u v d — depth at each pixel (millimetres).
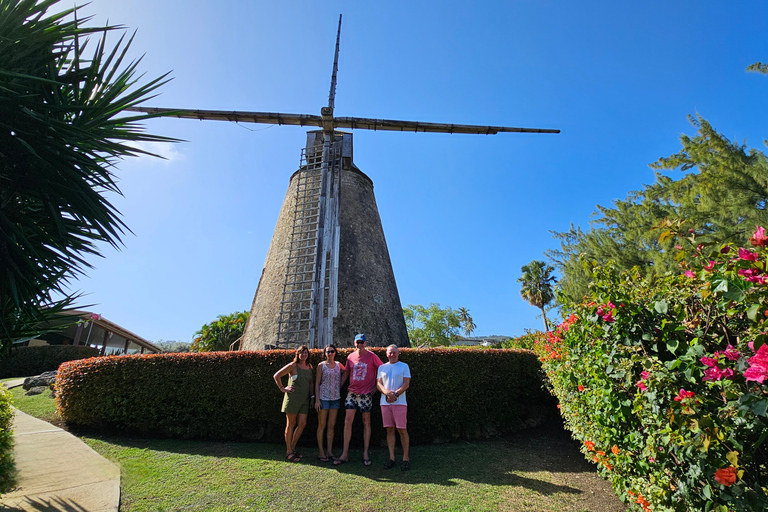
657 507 2844
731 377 2273
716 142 13484
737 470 2211
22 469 4398
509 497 4055
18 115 3348
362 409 5121
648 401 2812
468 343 64188
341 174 11055
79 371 6184
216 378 5992
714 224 13773
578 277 21484
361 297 10062
